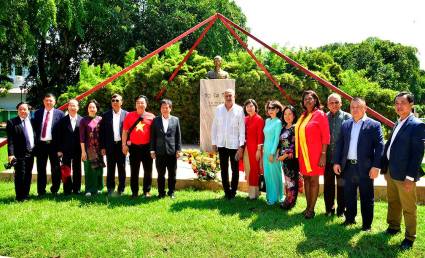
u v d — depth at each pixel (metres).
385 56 35.22
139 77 14.24
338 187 5.41
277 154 5.88
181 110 14.36
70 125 6.48
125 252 4.16
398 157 4.38
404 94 4.42
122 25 20.53
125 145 6.30
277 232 4.69
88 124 6.41
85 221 5.03
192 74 14.19
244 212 5.47
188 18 22.20
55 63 22.11
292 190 5.68
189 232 4.69
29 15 15.91
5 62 19.89
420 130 4.25
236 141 6.14
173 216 5.25
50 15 14.73
